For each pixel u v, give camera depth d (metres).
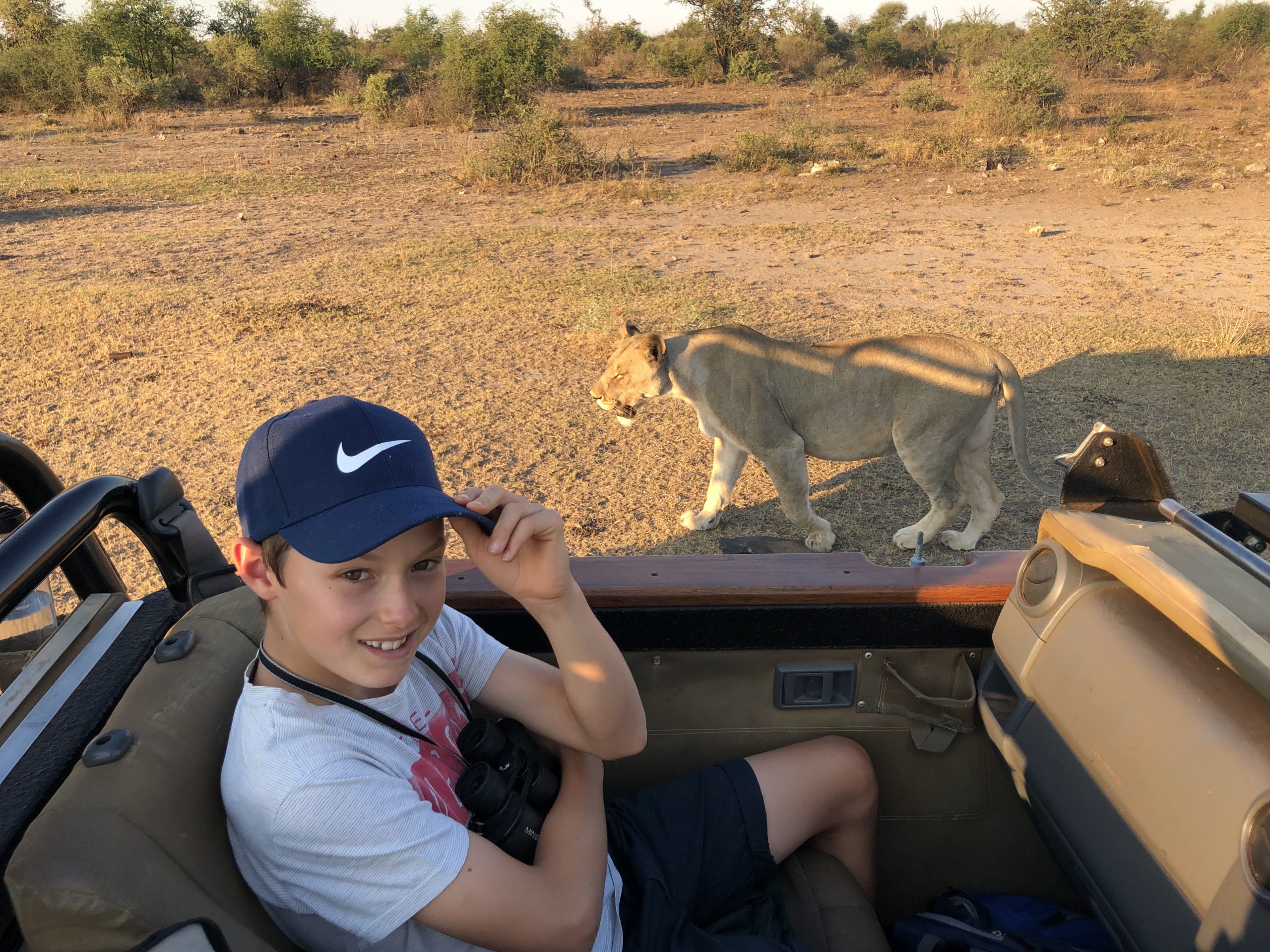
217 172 17.88
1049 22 31.59
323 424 1.26
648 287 10.29
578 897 1.43
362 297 10.08
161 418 6.96
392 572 1.27
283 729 1.30
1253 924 1.26
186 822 1.25
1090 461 1.83
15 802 1.25
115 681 1.49
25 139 22.47
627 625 2.03
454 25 37.72
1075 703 1.65
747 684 2.11
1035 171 17.11
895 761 2.17
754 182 16.62
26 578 1.34
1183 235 12.62
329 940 1.34
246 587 1.73
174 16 31.53
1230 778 1.34
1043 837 1.82
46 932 1.10
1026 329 8.85
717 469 5.50
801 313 9.34
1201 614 1.40
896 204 14.83
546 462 6.37
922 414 5.03
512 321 9.21
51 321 9.22
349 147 20.75
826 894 1.92
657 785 2.04
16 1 34.34
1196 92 29.58
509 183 16.72
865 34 42.59
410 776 1.40
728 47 36.78
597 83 36.31
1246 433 6.62
